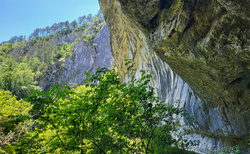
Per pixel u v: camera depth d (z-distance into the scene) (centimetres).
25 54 15312
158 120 672
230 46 711
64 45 15150
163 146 678
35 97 436
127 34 2616
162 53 1064
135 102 634
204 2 718
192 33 826
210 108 1216
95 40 13000
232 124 1041
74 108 527
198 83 1098
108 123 614
